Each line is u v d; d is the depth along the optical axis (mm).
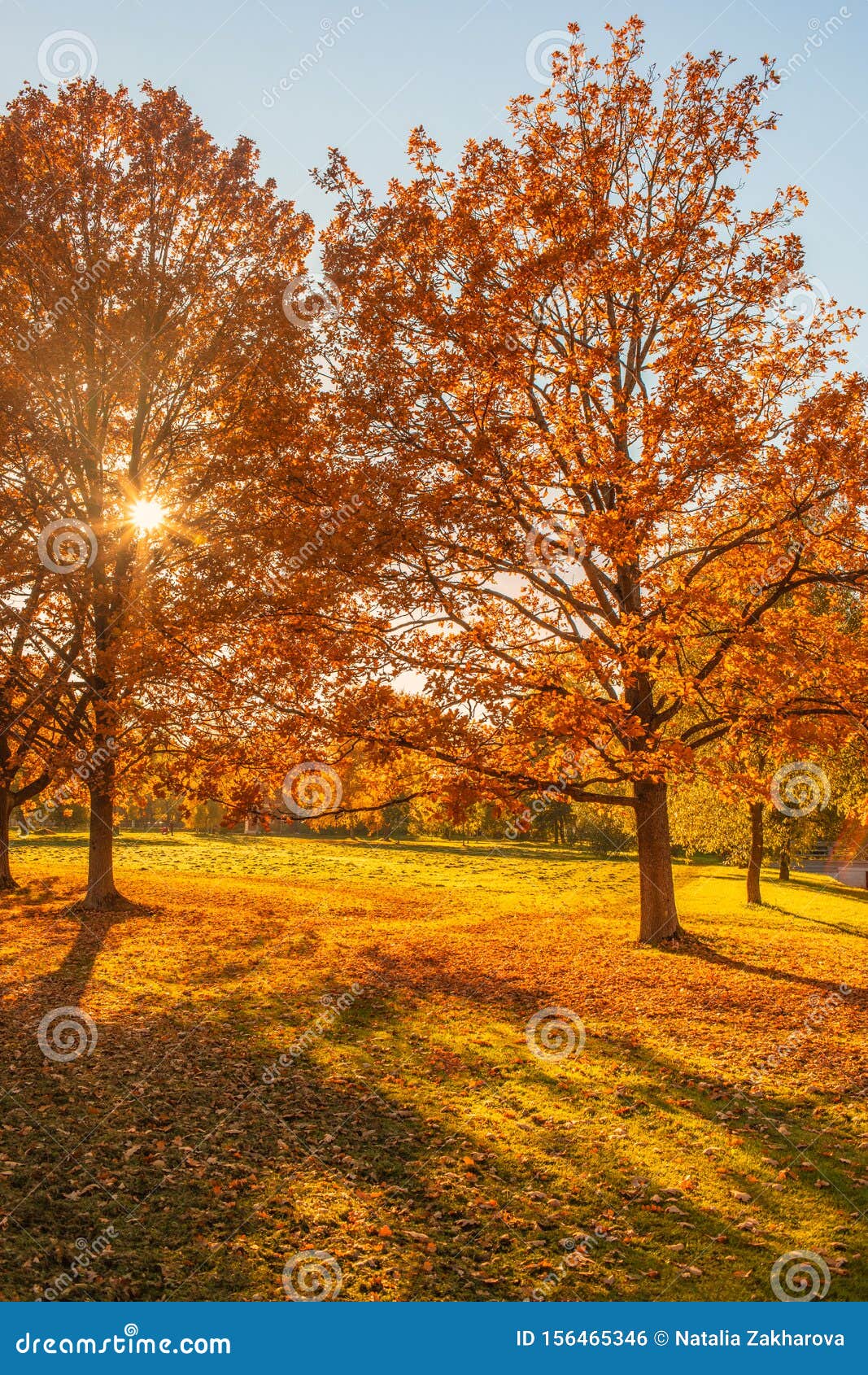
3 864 26641
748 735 15930
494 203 15195
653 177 16656
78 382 18531
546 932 19734
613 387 14867
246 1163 7504
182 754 17016
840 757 23000
